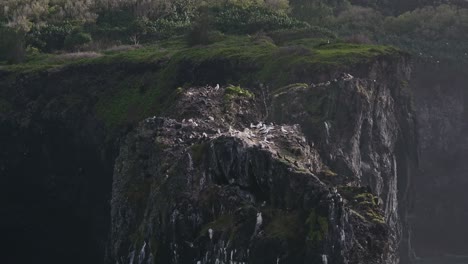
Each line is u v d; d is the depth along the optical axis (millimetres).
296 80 77062
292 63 78812
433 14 133000
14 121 91688
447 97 119188
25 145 90938
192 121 56500
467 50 122688
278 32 101500
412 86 113562
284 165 45094
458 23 129250
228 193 46500
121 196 55031
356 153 67062
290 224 43438
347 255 42531
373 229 44844
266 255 43031
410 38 125125
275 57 81812
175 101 64125
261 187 46062
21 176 90250
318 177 47219
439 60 119438
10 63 102000
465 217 117312
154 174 53000
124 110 86000
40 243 88000
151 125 56406
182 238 47000
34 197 89188
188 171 48969
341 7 139250
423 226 114312
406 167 80688
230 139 47531
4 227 88625
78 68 92875
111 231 58281
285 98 66875
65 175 88125
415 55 117625
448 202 117188
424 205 115500
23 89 93438
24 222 88938
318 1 131125
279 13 115438
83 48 107812
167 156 52125
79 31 112938
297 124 60562
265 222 44281
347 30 123000
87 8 119438
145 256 49375
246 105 61938
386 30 130125
